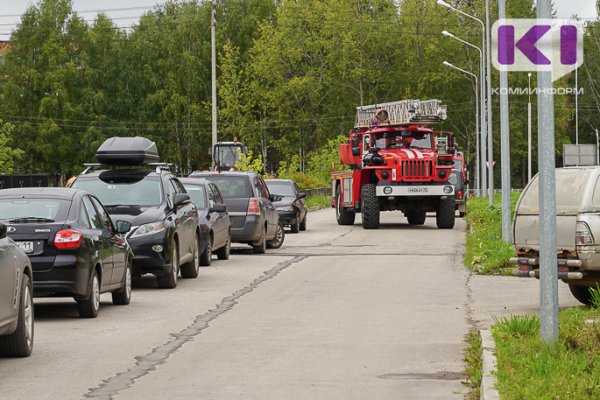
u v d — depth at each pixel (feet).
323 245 213.46
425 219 327.06
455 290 129.39
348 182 288.30
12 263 78.64
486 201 403.75
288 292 128.47
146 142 154.92
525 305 112.98
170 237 131.44
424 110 277.44
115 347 86.94
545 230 77.30
